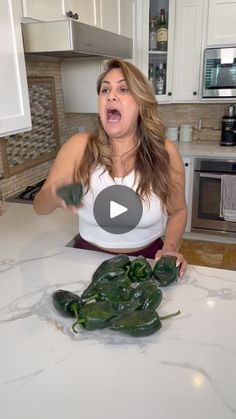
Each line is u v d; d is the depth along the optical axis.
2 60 1.41
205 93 3.03
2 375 0.72
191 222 3.24
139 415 0.63
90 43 1.75
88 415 0.63
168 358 0.75
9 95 1.48
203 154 2.98
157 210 1.31
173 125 3.57
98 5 2.21
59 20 1.65
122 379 0.71
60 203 1.29
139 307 0.84
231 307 0.93
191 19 2.95
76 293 1.01
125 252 1.36
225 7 2.80
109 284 0.90
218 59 2.89
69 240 1.44
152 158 1.29
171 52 3.07
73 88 2.66
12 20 1.44
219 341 0.81
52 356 0.77
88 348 0.79
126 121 1.20
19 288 1.05
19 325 0.87
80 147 1.33
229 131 3.13
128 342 0.80
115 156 1.27
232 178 2.96
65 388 0.69
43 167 2.55
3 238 1.48
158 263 1.02
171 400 0.66
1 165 2.08
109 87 1.19
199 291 1.01
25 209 1.88
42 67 2.41
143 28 2.95
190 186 3.13
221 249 3.14
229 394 0.67
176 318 0.88
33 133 2.38
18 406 0.65
